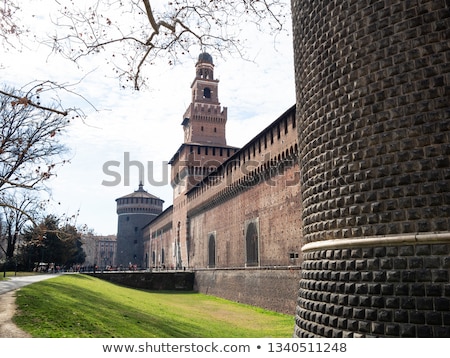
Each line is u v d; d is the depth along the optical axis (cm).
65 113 843
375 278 918
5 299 1405
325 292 1053
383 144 953
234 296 3922
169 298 4109
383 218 931
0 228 4950
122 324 1465
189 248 6084
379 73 978
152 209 10781
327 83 1122
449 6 892
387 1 984
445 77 880
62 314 1309
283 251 2980
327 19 1142
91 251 13225
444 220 845
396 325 861
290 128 2916
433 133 882
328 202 1083
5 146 1271
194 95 7769
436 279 830
